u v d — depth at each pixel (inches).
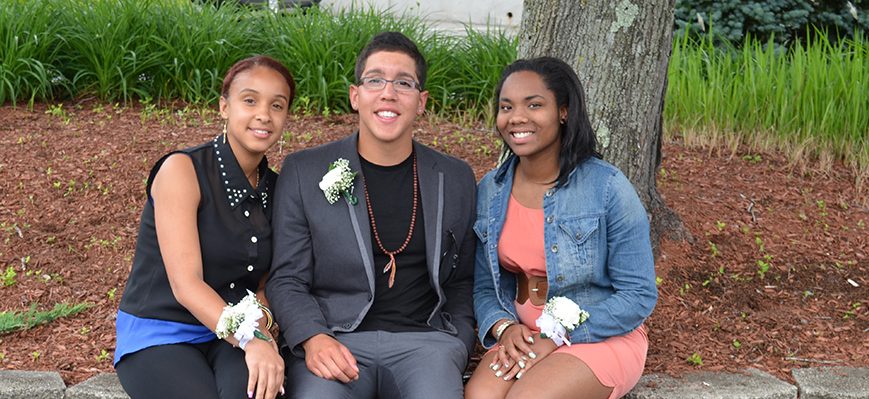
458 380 136.3
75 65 291.7
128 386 133.3
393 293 143.7
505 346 140.3
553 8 185.5
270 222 143.0
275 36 307.3
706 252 205.6
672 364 164.9
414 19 339.9
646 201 197.8
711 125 280.7
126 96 286.7
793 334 179.8
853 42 347.9
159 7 305.6
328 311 142.7
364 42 304.3
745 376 160.7
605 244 141.4
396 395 138.5
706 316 184.5
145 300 136.6
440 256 144.0
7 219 209.3
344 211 141.3
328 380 132.0
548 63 140.8
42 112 275.6
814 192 244.5
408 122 141.8
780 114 280.4
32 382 150.7
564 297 140.5
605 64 184.2
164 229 132.3
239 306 129.6
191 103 290.2
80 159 237.1
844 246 215.6
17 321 171.9
